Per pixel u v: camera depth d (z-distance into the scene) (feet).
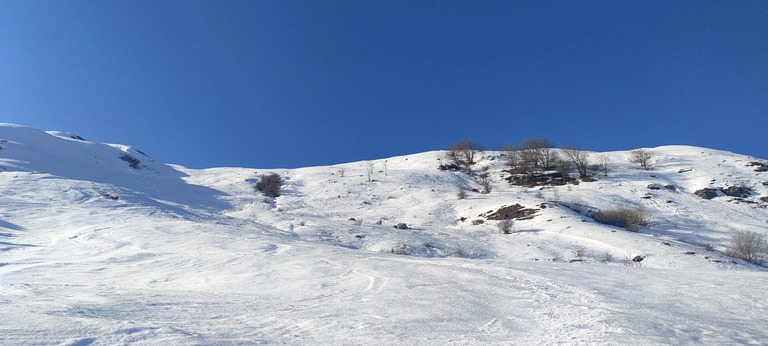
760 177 173.88
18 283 29.35
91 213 78.59
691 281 33.76
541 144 244.01
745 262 84.58
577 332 18.69
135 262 45.60
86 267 41.39
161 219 79.10
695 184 175.42
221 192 184.24
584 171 206.08
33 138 199.00
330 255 49.55
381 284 32.37
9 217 69.92
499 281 32.99
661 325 19.81
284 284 34.50
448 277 34.99
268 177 215.10
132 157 238.48
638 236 101.35
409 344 16.70
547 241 102.63
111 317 18.67
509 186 209.56
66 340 14.05
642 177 190.90
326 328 18.94
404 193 190.49
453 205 165.17
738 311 22.98
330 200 181.27
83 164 187.32
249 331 17.67
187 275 39.14
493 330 19.17
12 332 14.65
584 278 34.71
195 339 15.24
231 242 58.65
